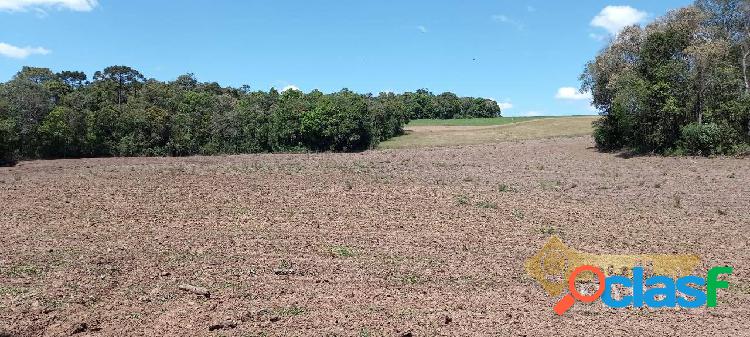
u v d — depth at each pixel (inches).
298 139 2364.7
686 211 955.3
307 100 2598.4
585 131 2728.8
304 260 654.5
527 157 1846.7
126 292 536.4
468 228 820.0
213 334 433.1
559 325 459.8
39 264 627.5
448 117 5014.8
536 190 1159.6
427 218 884.6
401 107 2915.8
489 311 492.7
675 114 1670.8
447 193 1104.8
